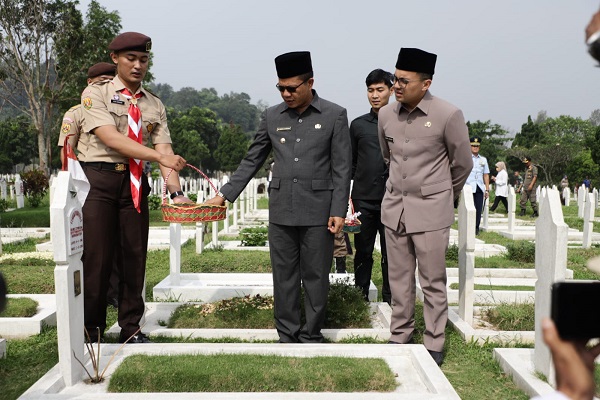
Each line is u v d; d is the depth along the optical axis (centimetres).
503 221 1864
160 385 378
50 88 3181
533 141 6488
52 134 3441
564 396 120
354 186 635
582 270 908
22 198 2188
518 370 429
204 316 574
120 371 387
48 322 568
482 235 1450
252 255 997
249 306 590
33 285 741
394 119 500
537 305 425
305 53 472
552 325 119
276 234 499
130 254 496
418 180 480
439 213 477
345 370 395
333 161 495
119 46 482
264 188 3653
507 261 964
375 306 629
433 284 481
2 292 131
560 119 7838
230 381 378
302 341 504
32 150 6881
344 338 543
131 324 500
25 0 2862
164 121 526
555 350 119
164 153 517
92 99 478
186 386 377
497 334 528
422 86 470
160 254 1079
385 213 505
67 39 2955
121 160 485
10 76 3166
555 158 4800
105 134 468
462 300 581
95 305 484
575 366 118
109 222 482
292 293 504
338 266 810
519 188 3456
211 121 8912
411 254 500
